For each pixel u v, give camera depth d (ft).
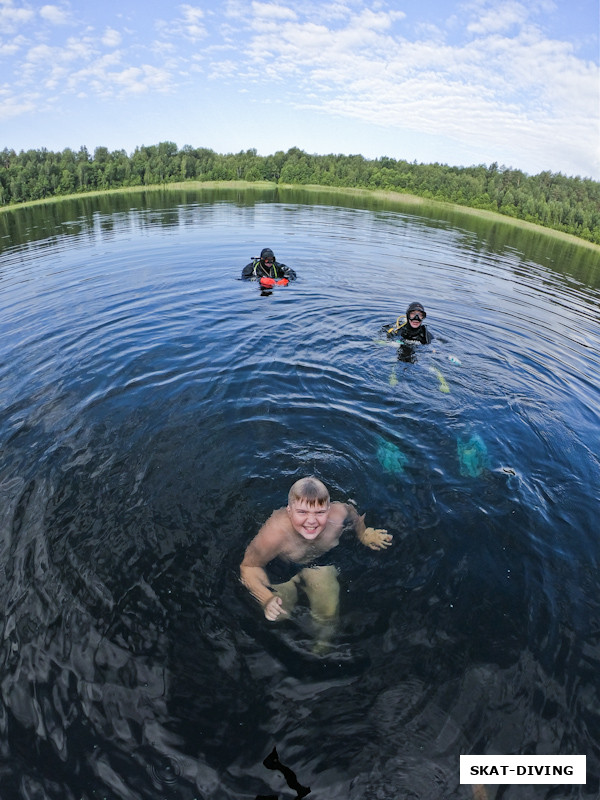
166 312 29.40
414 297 36.47
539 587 11.09
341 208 100.89
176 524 12.39
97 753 7.68
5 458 14.96
